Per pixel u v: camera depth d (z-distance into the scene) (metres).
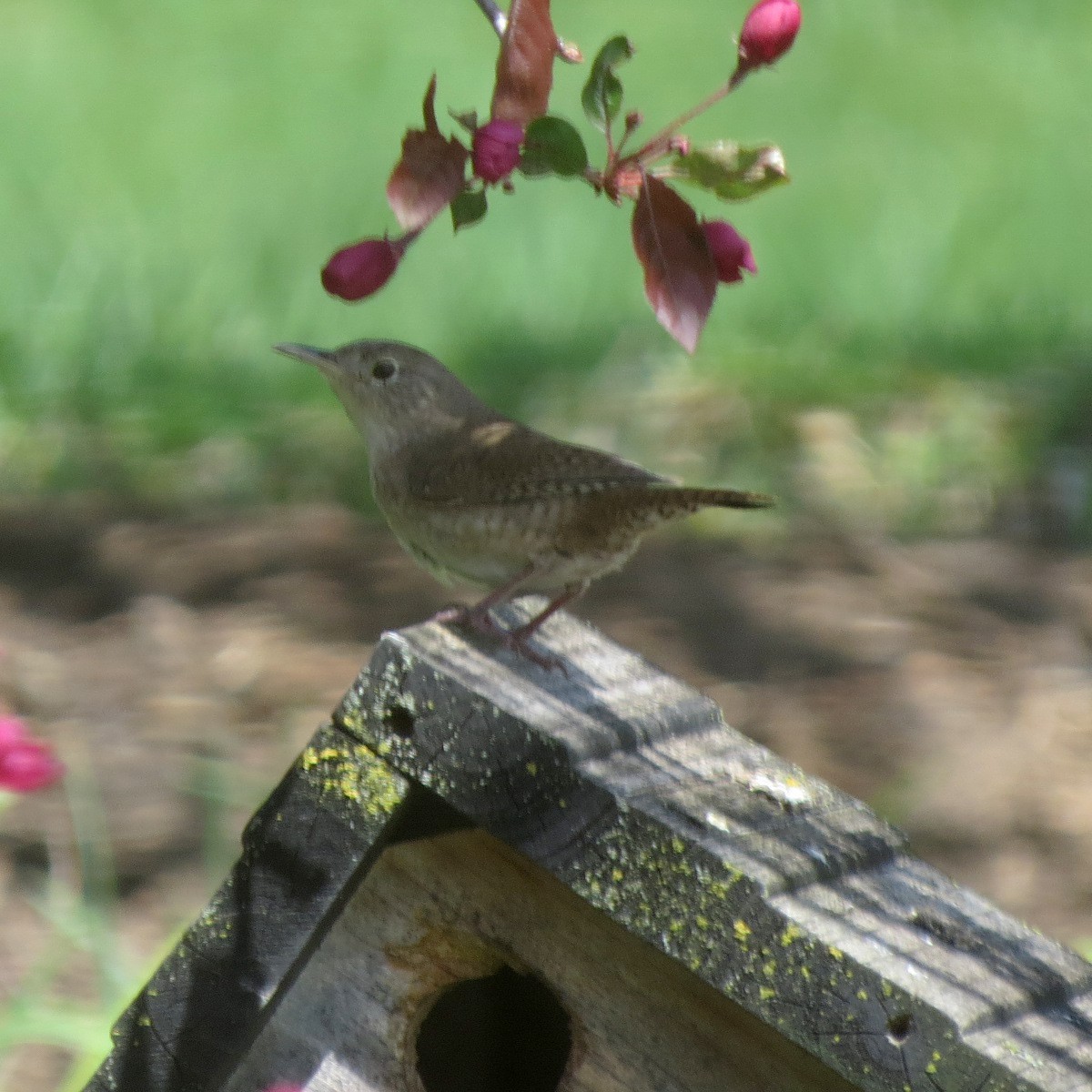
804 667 11.41
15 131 22.14
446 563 7.37
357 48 25.91
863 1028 4.52
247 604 11.94
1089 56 26.48
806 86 24.83
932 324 17.22
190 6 28.20
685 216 4.82
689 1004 5.25
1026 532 13.64
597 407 14.96
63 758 10.01
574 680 5.43
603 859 4.88
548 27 4.79
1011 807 9.91
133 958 8.42
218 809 9.57
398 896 5.57
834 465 14.23
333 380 7.52
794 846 4.88
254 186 20.62
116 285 17.39
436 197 4.76
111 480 13.98
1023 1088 4.28
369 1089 5.60
